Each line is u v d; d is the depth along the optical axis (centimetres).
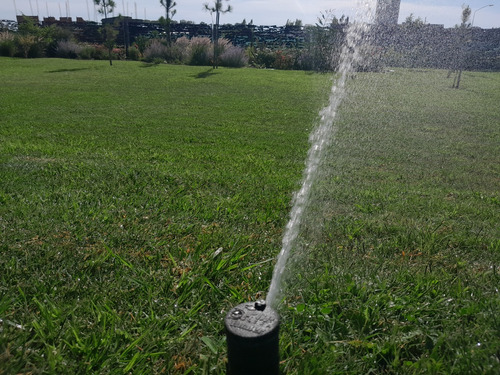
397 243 316
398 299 226
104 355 185
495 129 936
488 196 480
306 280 249
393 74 2048
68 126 871
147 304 226
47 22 3997
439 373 177
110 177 464
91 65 2420
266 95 1427
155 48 2886
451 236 332
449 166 631
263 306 158
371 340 202
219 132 853
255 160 619
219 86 1631
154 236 312
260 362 147
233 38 3722
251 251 292
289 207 398
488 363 178
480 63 2341
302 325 212
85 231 312
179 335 204
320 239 324
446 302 225
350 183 510
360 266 274
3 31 3438
